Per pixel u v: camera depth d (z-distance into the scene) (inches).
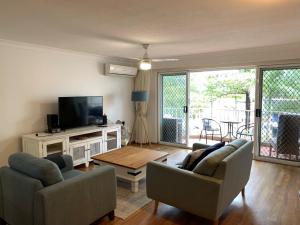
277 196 123.2
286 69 174.9
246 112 271.1
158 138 243.0
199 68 209.6
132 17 98.7
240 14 95.0
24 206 80.6
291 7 87.1
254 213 106.0
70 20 102.8
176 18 99.9
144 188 132.2
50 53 169.2
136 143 245.6
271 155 187.0
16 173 85.0
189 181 92.9
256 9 89.1
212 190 87.2
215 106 287.7
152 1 81.6
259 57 179.5
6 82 146.7
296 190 130.6
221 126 269.9
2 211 92.8
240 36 132.4
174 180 97.3
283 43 152.6
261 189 132.0
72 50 175.8
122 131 222.5
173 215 104.9
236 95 281.6
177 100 230.5
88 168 170.1
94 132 185.2
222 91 294.7
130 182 138.2
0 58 142.9
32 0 80.4
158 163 103.3
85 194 87.1
